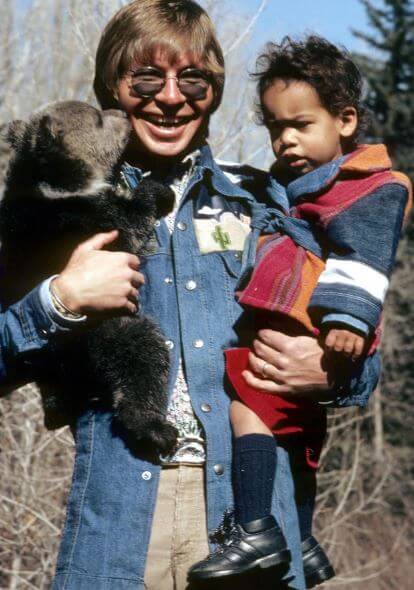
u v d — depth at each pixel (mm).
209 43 4148
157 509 3660
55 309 3633
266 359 3742
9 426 8016
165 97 4020
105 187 4262
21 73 10406
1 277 4223
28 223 4203
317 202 3902
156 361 3779
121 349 3768
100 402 3801
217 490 3656
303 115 4082
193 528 3656
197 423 3740
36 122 4484
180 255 3924
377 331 3805
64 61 9086
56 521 8234
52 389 3916
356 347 3598
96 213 4129
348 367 3760
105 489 3662
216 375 3791
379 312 3635
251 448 3654
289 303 3775
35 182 4281
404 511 17094
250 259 3924
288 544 3654
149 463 3670
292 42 4211
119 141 4266
